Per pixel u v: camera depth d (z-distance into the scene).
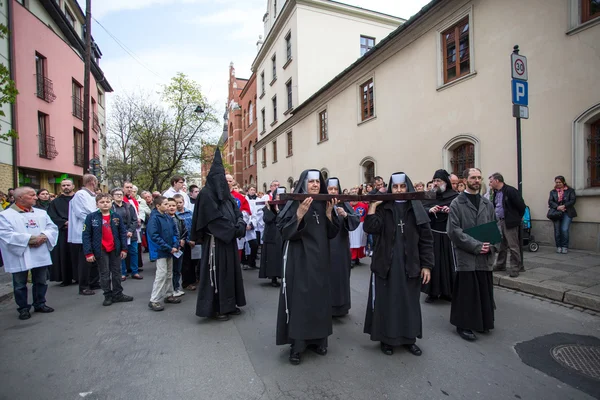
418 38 10.89
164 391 2.82
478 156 8.88
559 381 2.89
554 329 3.92
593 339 3.64
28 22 13.30
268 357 3.41
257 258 9.30
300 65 20.20
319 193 3.50
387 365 3.20
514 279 5.43
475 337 3.75
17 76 12.55
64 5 19.00
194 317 4.65
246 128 35.25
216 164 4.70
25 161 12.94
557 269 5.85
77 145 18.03
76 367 3.26
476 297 3.71
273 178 25.75
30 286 6.65
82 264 5.97
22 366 3.30
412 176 11.30
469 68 9.19
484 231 3.69
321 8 20.59
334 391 2.78
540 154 7.51
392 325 3.30
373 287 3.48
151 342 3.82
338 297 4.37
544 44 7.36
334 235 3.48
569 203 6.84
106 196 5.26
